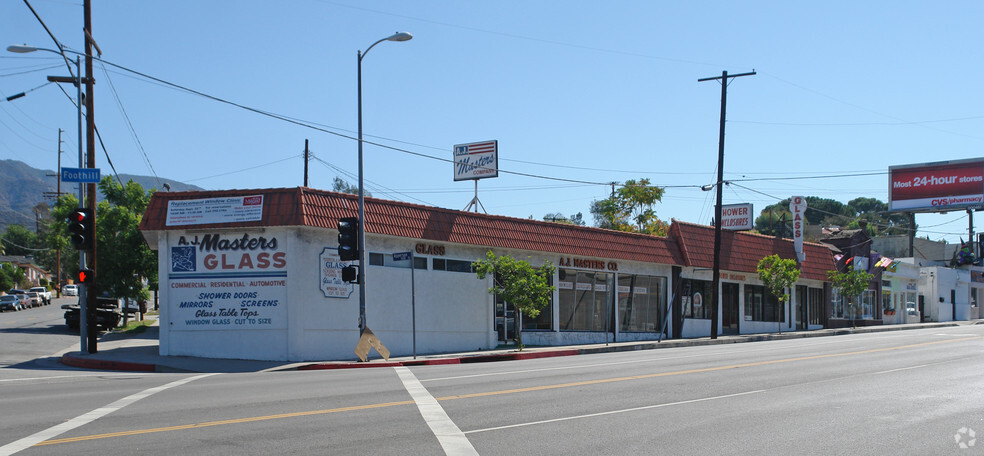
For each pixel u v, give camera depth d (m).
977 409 11.58
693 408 11.63
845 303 48.12
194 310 22.92
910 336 33.59
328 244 23.42
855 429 9.94
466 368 19.41
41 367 21.09
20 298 62.22
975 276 67.69
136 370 20.39
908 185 62.16
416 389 13.99
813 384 14.79
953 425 10.23
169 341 22.95
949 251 73.19
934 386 14.41
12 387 14.87
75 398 12.82
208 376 17.88
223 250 22.88
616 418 10.68
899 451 8.64
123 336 33.00
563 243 29.81
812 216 106.25
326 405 11.80
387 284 24.75
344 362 21.98
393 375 17.27
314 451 8.35
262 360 22.25
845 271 48.09
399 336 24.97
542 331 29.42
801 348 25.84
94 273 23.27
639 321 33.94
